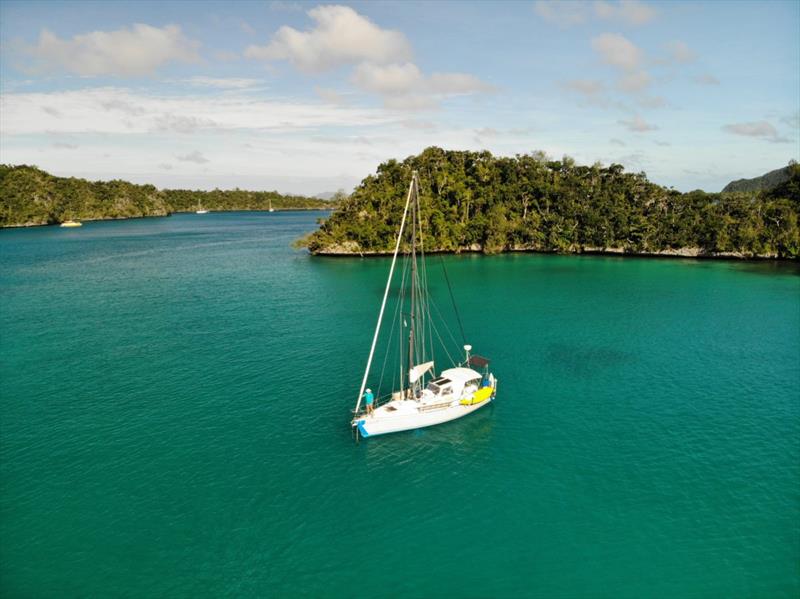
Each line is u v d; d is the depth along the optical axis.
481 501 32.88
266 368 54.88
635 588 25.92
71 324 72.25
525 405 46.50
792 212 136.88
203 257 147.62
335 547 28.86
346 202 163.00
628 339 65.81
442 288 100.31
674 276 113.94
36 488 33.84
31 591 25.83
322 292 95.50
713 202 152.00
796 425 42.28
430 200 159.25
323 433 41.16
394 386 50.31
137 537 29.55
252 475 35.47
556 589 25.89
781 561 27.70
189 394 48.19
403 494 33.59
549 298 90.56
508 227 156.12
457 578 26.66
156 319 75.06
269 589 26.00
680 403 46.72
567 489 34.00
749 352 60.69
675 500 32.78
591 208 156.12
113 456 37.66
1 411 44.72
